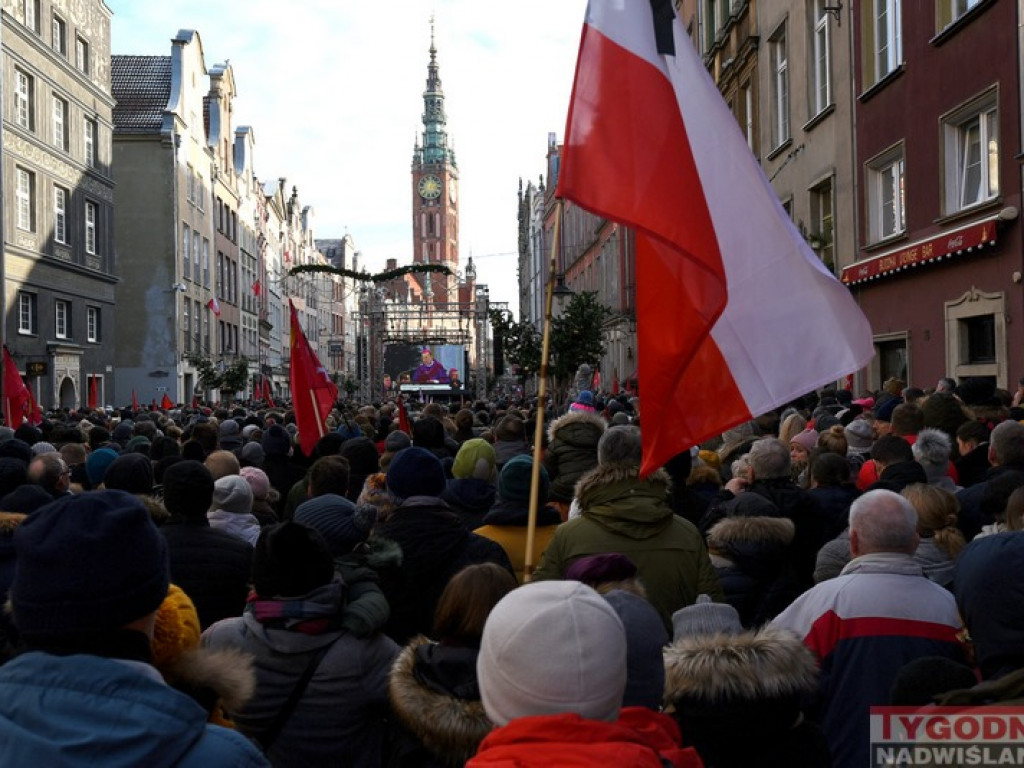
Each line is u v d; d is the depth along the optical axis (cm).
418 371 4900
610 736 218
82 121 3503
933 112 1608
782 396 422
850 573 404
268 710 361
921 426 743
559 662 221
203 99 5544
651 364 399
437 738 320
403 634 481
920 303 1698
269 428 977
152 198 4469
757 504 531
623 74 396
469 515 638
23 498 546
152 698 196
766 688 294
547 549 463
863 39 1877
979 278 1484
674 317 396
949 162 1574
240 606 493
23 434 1132
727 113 432
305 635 364
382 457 872
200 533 496
